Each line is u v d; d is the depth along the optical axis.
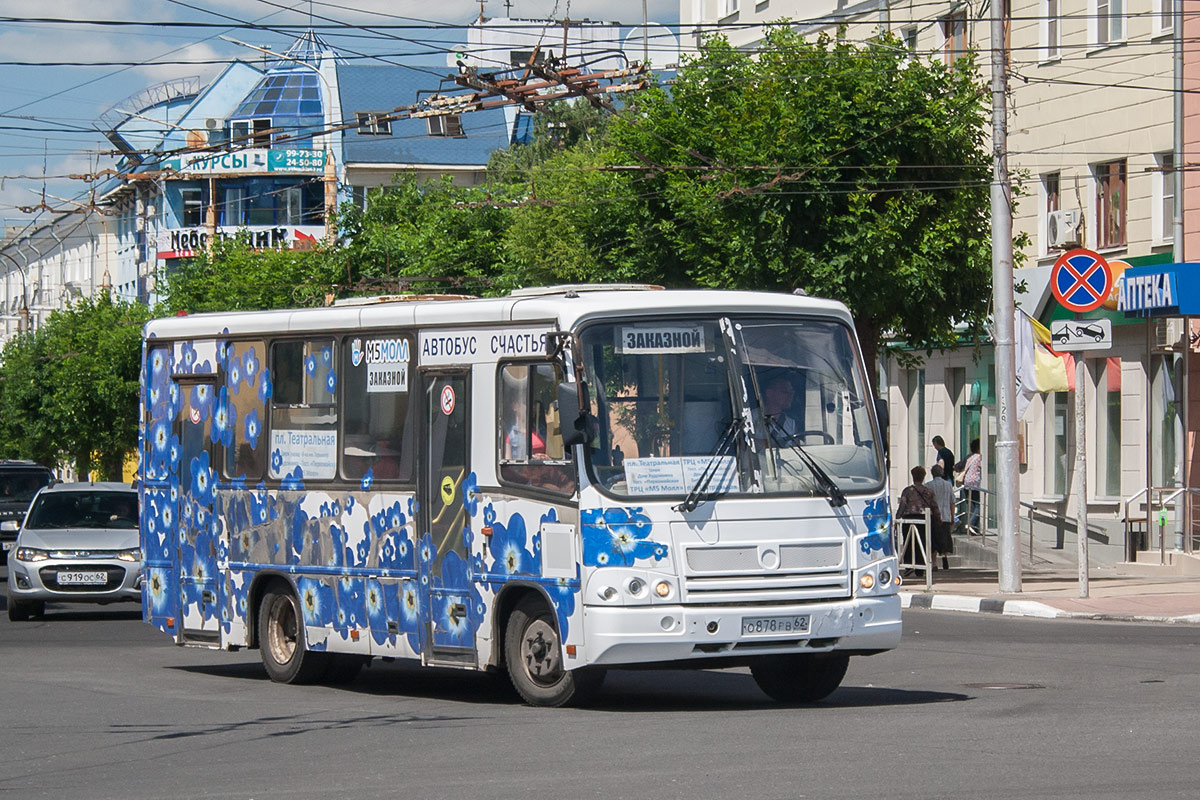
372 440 18.95
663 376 16.38
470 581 17.50
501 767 12.88
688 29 61.19
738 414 16.42
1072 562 41.62
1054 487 44.41
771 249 35.06
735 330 16.67
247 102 102.62
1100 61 42.19
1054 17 39.31
